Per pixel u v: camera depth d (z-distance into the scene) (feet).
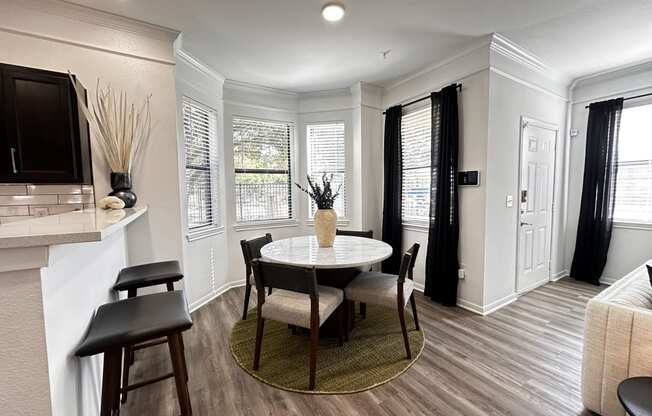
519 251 10.48
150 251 7.95
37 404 2.66
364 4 6.86
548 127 11.21
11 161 5.96
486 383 6.00
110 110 7.23
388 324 8.62
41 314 2.62
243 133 12.29
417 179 11.69
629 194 11.17
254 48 8.98
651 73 10.33
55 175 6.35
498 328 8.32
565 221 12.77
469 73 9.23
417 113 11.43
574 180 12.46
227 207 11.93
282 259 6.97
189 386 6.04
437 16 7.43
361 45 8.89
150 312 4.25
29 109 6.10
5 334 2.53
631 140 11.02
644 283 5.73
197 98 9.85
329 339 7.82
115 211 5.55
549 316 9.09
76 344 3.64
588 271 11.98
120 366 4.42
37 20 6.52
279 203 13.41
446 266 9.90
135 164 7.69
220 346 7.55
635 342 4.60
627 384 3.91
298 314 6.10
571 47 9.18
